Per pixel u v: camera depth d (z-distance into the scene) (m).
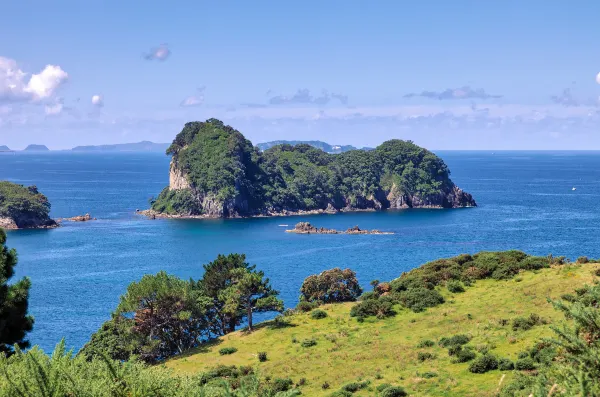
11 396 23.64
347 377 60.56
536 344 57.81
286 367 66.31
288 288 132.38
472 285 91.19
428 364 61.09
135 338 77.62
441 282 92.44
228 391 22.72
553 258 95.44
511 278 90.56
